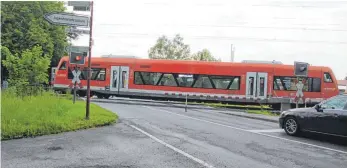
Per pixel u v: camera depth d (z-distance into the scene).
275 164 7.48
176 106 26.27
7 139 9.48
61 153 7.97
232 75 28.06
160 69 28.84
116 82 29.23
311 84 27.45
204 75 28.38
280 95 27.53
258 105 27.72
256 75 27.81
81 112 14.74
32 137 9.95
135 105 25.11
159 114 18.27
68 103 16.98
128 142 9.55
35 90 18.12
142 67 29.06
